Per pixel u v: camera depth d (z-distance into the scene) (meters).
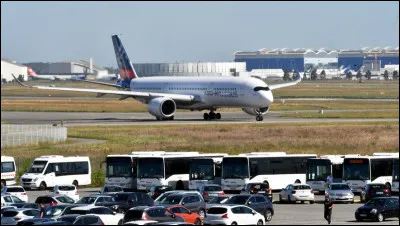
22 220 187.12
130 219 194.88
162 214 196.88
